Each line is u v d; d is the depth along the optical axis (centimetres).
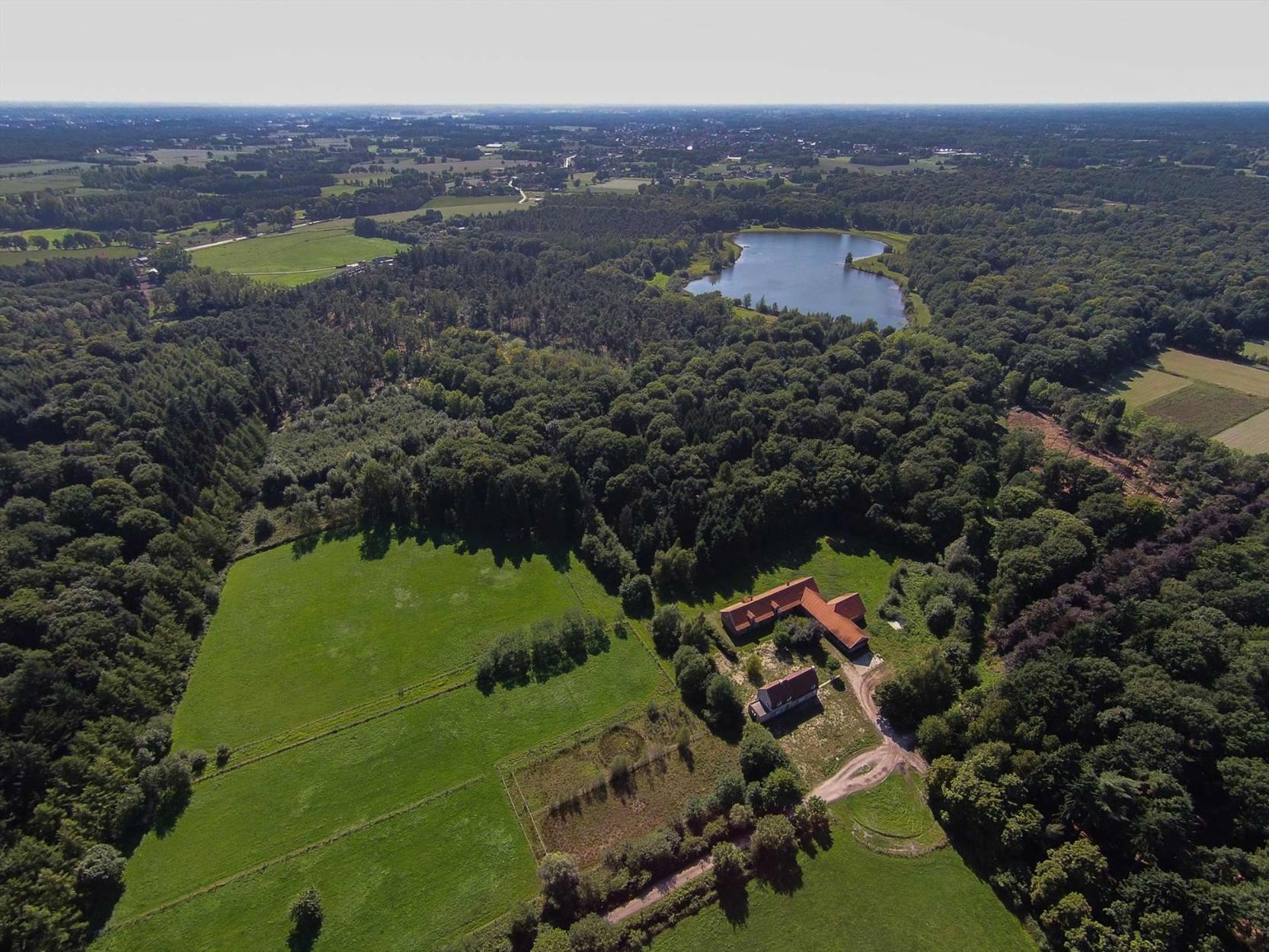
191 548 10650
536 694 8875
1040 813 6862
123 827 7088
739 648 9606
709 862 6912
